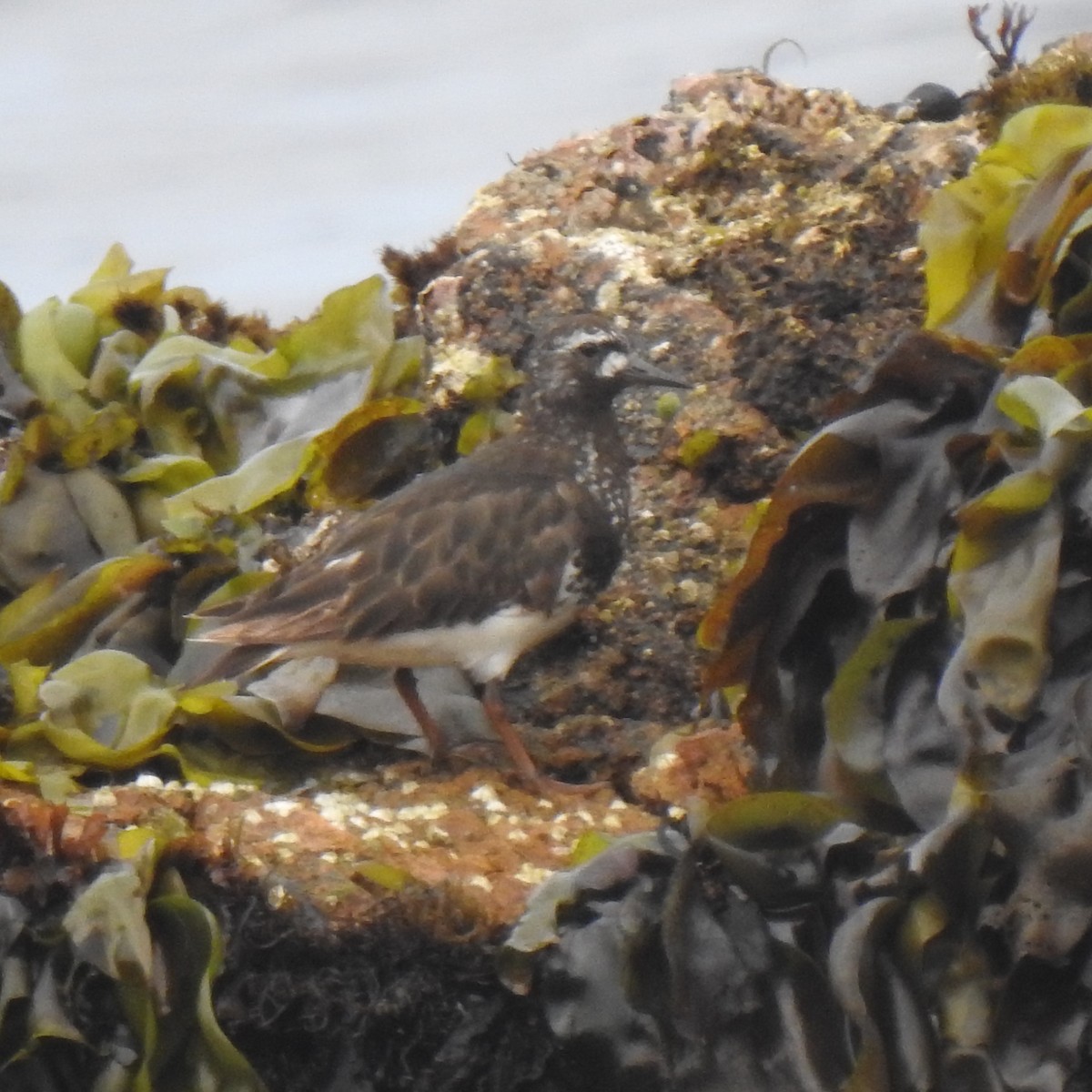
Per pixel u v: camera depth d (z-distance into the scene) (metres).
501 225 10.67
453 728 9.16
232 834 7.38
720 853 6.68
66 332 10.50
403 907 7.11
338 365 10.25
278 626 8.55
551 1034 6.89
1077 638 6.32
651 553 9.40
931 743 6.67
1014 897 6.11
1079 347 6.85
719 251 9.93
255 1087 7.03
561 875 6.98
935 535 6.84
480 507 8.86
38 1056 7.04
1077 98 9.85
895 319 9.40
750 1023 6.61
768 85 10.95
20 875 7.12
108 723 8.62
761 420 9.44
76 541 9.70
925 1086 6.20
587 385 9.21
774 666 7.20
